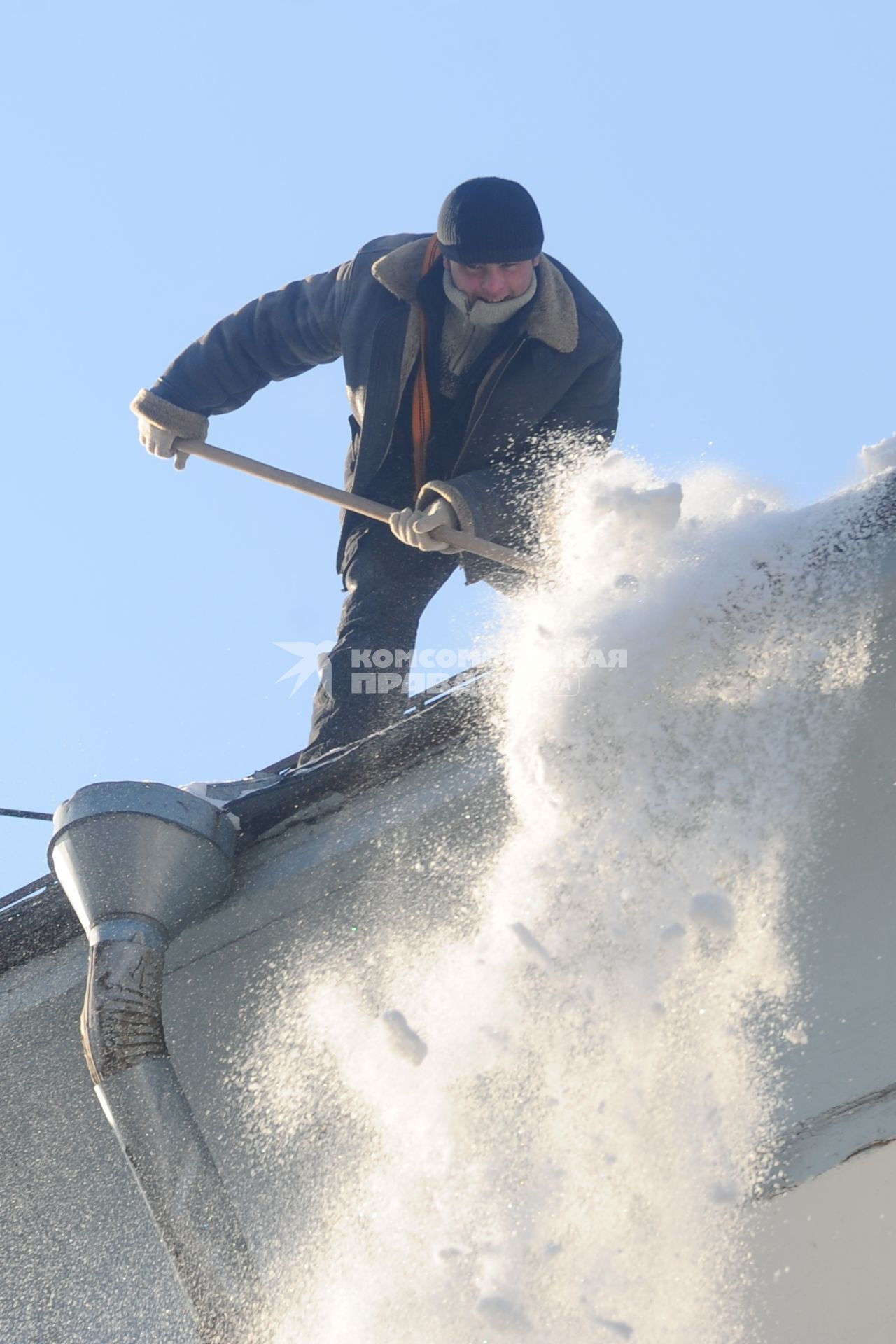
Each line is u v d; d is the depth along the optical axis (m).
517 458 8.60
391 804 7.20
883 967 6.18
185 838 7.20
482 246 8.09
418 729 7.17
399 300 8.59
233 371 9.16
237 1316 6.71
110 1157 7.38
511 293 8.27
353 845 7.17
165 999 7.34
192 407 9.16
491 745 7.02
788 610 6.54
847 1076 6.16
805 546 6.59
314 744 8.49
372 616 8.79
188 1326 7.14
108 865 7.15
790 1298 6.20
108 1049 6.88
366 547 8.95
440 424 8.81
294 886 7.26
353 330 8.72
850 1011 6.21
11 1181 7.50
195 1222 6.75
